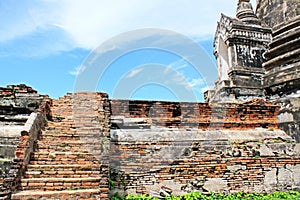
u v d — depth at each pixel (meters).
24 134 7.66
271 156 10.01
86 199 6.88
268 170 9.81
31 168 7.57
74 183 7.25
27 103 10.62
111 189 8.44
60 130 9.37
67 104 10.81
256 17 16.92
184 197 8.77
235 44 15.75
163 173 9.03
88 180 7.32
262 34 16.12
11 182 6.61
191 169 9.24
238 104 11.30
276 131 11.25
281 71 13.33
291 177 9.96
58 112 10.59
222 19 16.83
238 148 9.95
